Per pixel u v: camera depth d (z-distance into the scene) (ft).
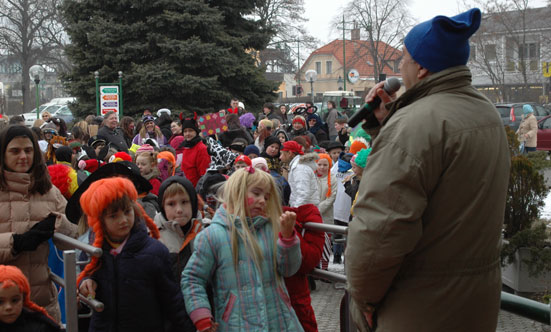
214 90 74.13
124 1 73.72
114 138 38.93
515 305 8.39
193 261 10.39
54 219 12.11
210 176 20.51
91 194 10.54
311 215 11.66
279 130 38.22
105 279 10.73
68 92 78.74
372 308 8.04
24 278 10.91
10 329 10.80
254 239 10.32
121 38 73.87
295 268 10.46
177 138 35.63
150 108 73.26
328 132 56.70
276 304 10.32
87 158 25.89
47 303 12.46
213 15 74.38
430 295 7.54
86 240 12.28
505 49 183.73
